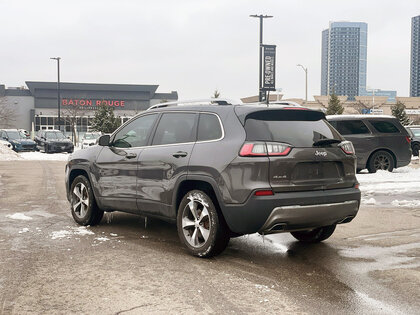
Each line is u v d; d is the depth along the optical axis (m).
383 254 5.68
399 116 56.19
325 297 4.16
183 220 5.58
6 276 4.68
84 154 7.24
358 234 6.78
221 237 5.29
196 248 5.44
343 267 5.11
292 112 5.43
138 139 6.48
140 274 4.79
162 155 5.89
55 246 5.90
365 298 4.15
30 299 4.07
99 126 59.16
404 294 4.26
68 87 79.00
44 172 17.50
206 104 5.87
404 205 9.24
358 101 73.44
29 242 6.10
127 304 3.96
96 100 80.06
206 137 5.55
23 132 37.31
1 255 5.45
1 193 11.27
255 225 4.99
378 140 14.88
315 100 75.19
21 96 77.81
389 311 3.85
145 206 6.18
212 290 4.32
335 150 5.45
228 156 5.14
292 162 5.07
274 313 3.78
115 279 4.62
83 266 5.05
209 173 5.27
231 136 5.25
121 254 5.56
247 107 5.37
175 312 3.79
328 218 5.27
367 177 14.00
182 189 5.73
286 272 4.91
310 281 4.61
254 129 5.16
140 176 6.20
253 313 3.78
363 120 15.04
